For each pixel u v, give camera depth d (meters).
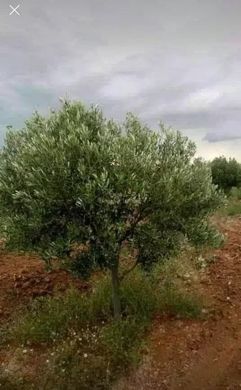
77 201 8.12
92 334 9.71
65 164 8.23
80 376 8.64
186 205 9.13
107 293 10.89
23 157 8.52
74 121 8.85
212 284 12.42
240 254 14.40
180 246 9.33
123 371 8.82
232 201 22.81
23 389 8.40
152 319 10.46
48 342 9.67
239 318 10.82
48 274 12.35
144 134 9.04
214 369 9.06
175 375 8.85
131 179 8.09
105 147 8.35
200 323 10.45
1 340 9.69
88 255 8.90
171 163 8.91
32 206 8.51
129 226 9.10
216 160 30.20
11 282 11.83
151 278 11.73
